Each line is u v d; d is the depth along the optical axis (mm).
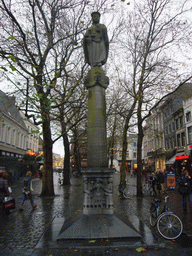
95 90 6156
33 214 7656
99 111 6000
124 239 4480
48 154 12852
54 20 10031
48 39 10461
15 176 21500
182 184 7926
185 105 27109
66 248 4121
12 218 7039
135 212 8000
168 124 33625
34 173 34750
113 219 5047
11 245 4465
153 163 41812
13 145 33344
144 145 51438
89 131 5938
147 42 11914
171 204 9695
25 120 44250
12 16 8352
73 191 15914
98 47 6523
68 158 22156
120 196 12352
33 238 4934
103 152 5801
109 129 21984
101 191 5508
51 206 9289
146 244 4246
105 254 3893
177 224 5027
